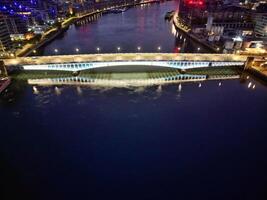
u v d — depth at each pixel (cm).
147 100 14038
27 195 8331
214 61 17212
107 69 17938
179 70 17912
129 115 12625
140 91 15050
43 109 13275
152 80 16462
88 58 17338
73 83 16238
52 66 16750
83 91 15150
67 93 14950
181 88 15525
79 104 13700
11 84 16188
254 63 17962
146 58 17162
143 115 12625
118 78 16738
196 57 17675
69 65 16700
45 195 8319
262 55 18400
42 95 14775
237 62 17625
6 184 8762
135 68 17988
